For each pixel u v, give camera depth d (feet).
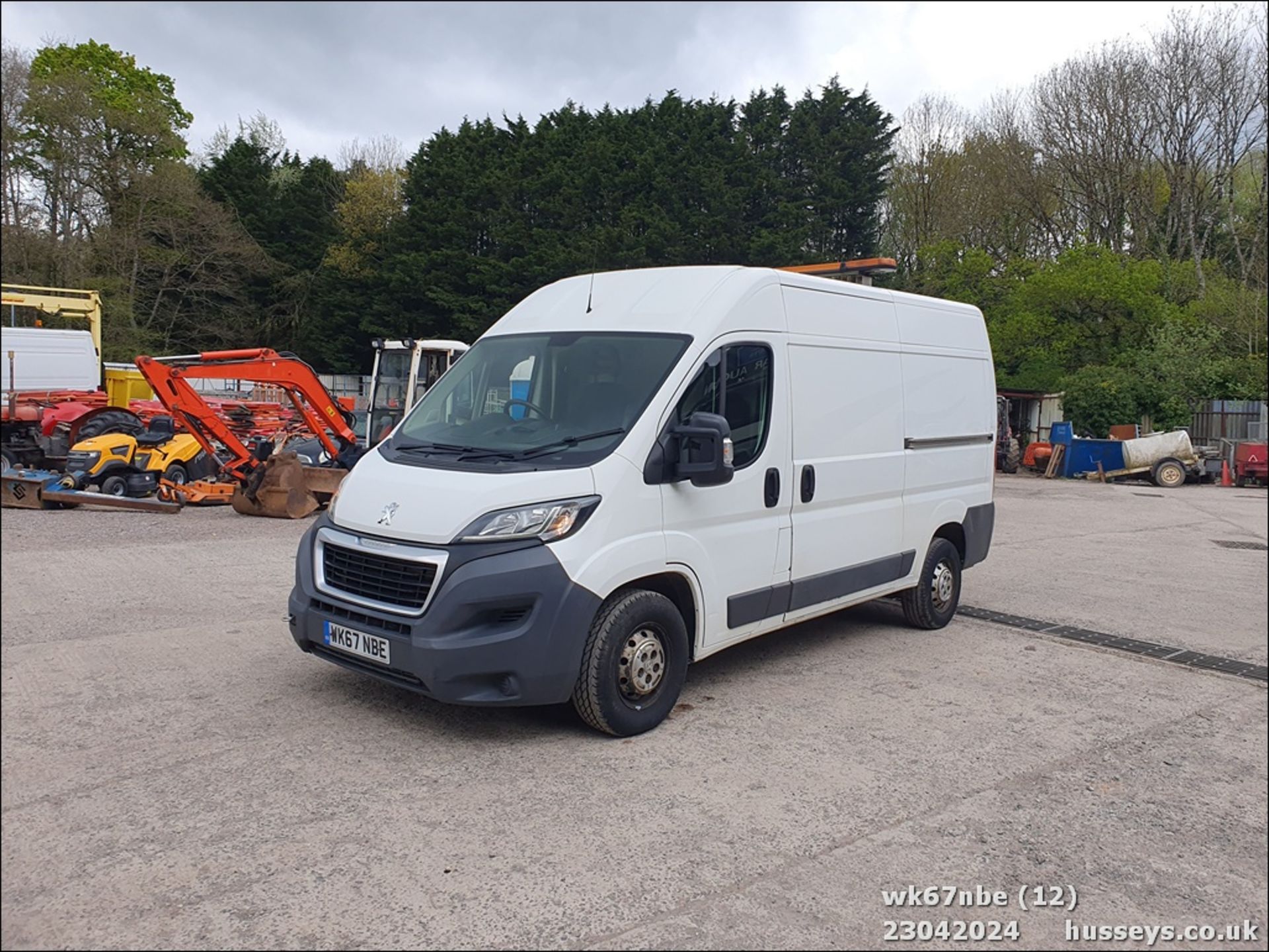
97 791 13.25
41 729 15.53
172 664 19.21
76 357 64.85
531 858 11.81
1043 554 39.42
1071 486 77.51
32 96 108.17
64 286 108.78
